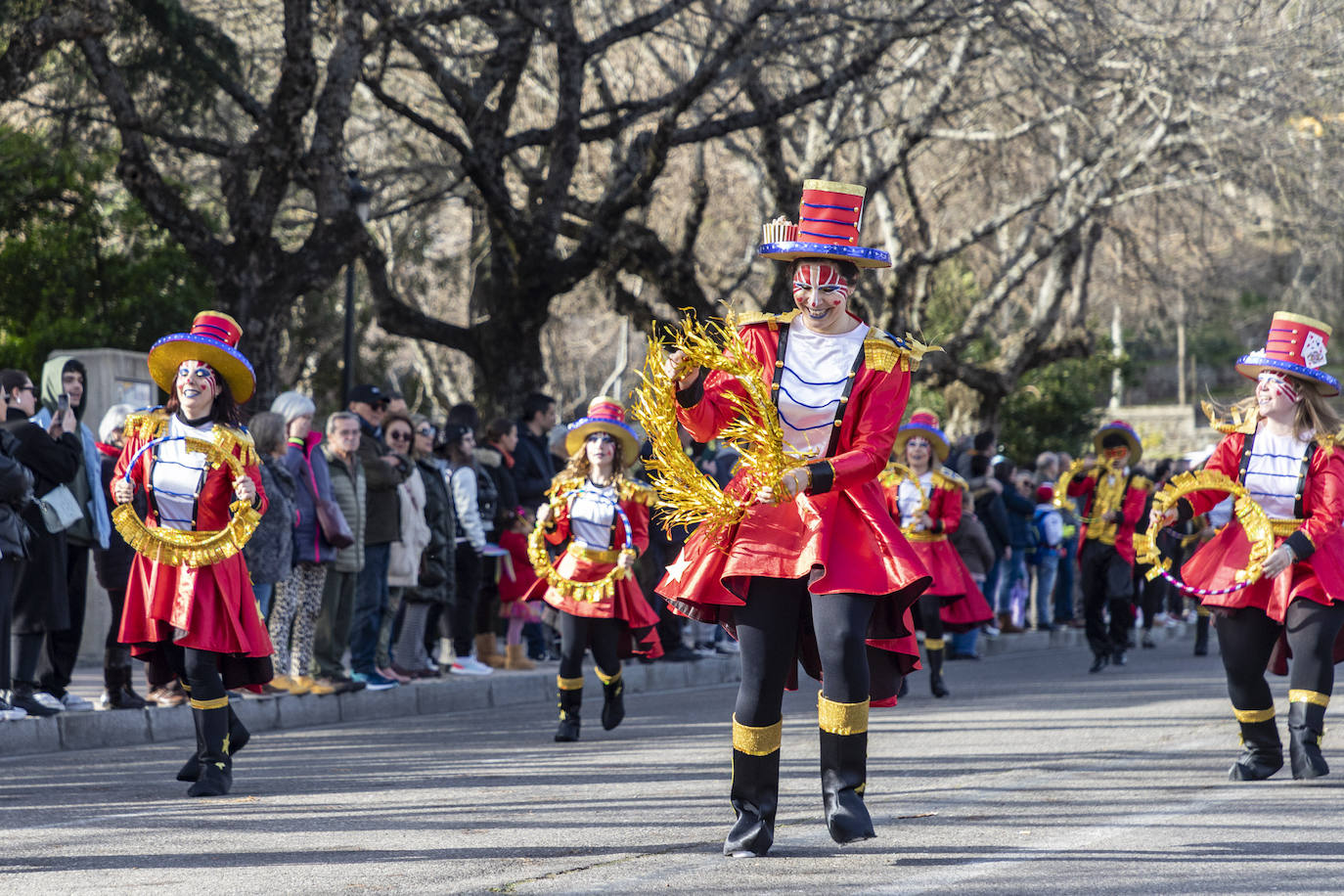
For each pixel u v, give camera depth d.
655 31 27.28
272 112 22.16
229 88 26.69
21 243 30.64
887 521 7.15
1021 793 9.49
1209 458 10.34
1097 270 43.97
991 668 22.28
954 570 17.52
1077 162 33.28
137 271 31.62
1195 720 13.84
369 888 6.61
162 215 22.12
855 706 7.02
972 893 6.34
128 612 9.98
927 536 17.55
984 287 47.94
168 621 9.82
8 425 13.36
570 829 8.27
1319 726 9.91
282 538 14.34
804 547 6.98
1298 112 31.31
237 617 9.88
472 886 6.62
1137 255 39.16
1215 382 90.69
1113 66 30.92
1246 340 86.62
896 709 15.70
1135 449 21.34
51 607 13.60
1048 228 37.03
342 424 15.84
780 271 27.72
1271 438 10.02
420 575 17.44
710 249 44.53
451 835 8.09
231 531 9.77
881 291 36.25
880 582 7.01
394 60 33.34
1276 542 9.88
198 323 10.20
